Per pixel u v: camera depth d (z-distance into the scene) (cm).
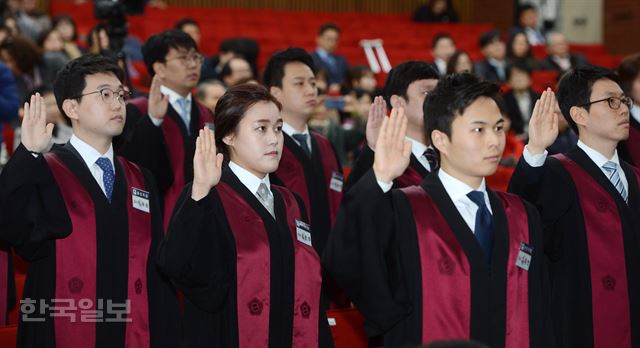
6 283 482
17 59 841
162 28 1420
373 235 365
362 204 367
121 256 418
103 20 688
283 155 548
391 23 1686
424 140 520
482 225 389
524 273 389
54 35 953
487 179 768
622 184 466
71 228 410
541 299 395
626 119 462
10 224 390
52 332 409
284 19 1630
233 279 393
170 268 371
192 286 382
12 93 718
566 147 785
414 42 1571
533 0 1881
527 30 1622
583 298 452
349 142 845
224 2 1873
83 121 424
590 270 452
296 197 429
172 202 576
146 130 530
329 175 568
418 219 385
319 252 549
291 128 558
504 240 388
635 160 566
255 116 400
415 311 380
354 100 906
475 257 381
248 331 393
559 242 456
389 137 369
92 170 425
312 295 410
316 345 407
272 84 555
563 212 448
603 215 454
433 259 381
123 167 434
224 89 704
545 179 441
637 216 460
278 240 402
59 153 423
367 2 1980
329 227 558
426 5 1730
